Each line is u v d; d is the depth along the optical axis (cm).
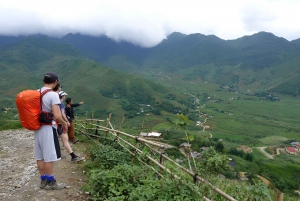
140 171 622
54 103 509
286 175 3650
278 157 6197
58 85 556
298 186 2703
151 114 12019
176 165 585
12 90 15038
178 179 512
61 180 640
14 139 1202
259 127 10806
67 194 558
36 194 546
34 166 745
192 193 484
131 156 854
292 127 10981
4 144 1089
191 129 8350
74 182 635
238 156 4466
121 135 1070
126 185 544
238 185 609
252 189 459
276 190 493
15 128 1627
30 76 19962
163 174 629
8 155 898
